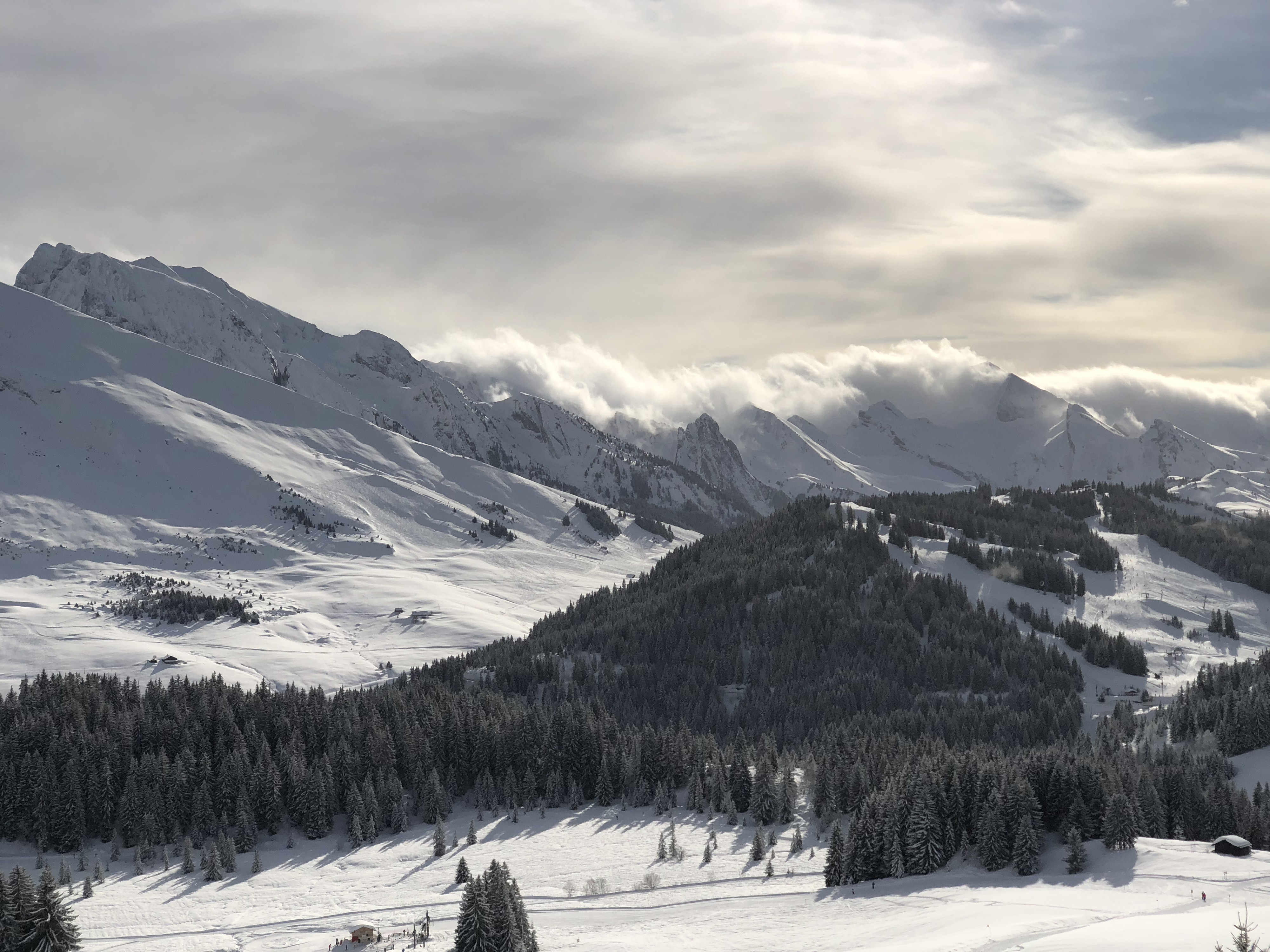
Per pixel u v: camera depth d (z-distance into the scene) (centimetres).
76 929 11050
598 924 13725
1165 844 14600
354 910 15112
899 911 13200
